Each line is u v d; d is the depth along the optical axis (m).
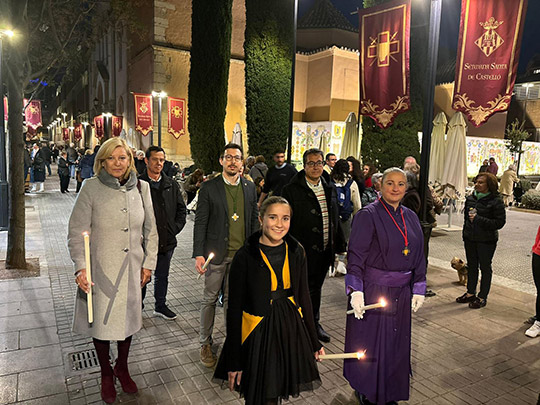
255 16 10.91
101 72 32.75
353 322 3.16
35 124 22.92
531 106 31.83
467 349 4.41
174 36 21.31
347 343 3.22
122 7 10.22
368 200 7.06
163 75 21.08
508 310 5.57
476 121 5.18
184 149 21.95
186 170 16.12
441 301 5.87
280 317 2.58
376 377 3.05
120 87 28.36
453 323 5.09
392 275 3.06
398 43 5.96
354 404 3.35
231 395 3.42
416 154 9.60
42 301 5.30
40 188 16.83
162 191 4.73
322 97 21.73
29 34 7.29
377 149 9.59
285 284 2.63
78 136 52.41
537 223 13.54
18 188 6.49
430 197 6.84
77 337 4.36
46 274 6.38
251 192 4.08
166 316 4.89
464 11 5.11
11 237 6.54
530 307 5.71
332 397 3.46
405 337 3.12
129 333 3.26
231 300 2.55
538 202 16.66
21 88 6.44
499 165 24.47
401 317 3.09
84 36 10.58
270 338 2.53
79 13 8.42
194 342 4.34
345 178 6.44
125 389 3.38
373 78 6.32
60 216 11.48
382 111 6.25
